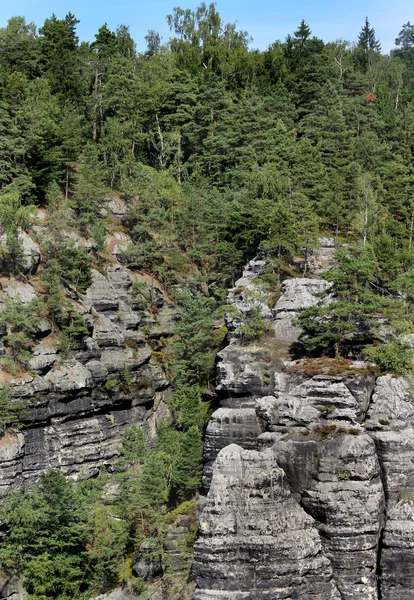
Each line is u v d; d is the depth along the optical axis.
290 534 88.06
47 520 98.19
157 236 136.00
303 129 158.50
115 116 156.50
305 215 121.69
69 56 167.00
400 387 96.75
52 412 110.50
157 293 130.25
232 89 174.12
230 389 101.50
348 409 94.19
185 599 91.25
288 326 106.50
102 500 105.81
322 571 87.62
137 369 121.56
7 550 99.06
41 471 108.62
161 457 102.81
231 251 121.25
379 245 116.38
